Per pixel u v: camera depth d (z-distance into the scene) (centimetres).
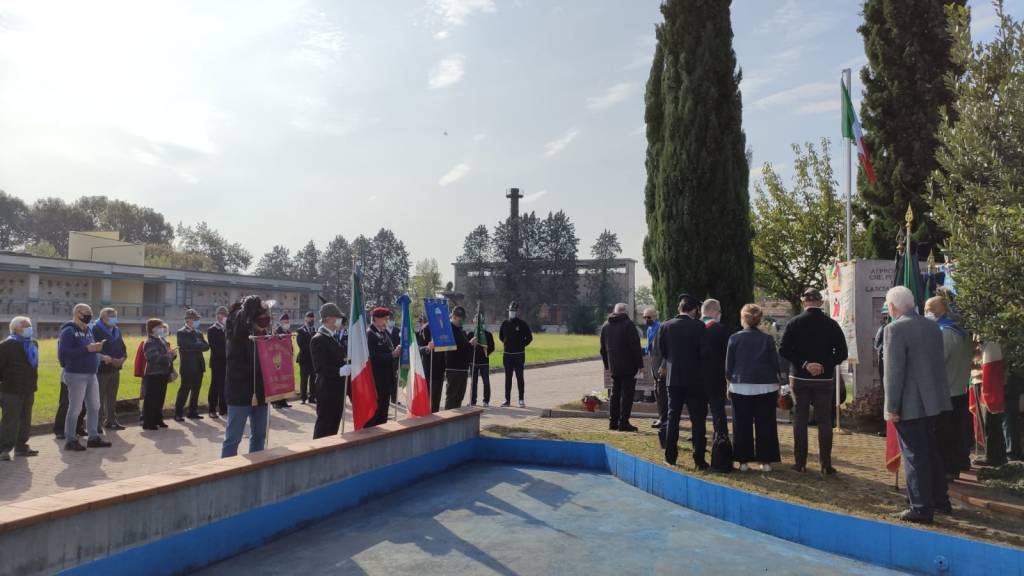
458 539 600
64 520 425
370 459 740
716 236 1302
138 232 11781
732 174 1316
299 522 632
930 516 568
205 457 907
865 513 598
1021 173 712
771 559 553
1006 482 684
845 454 883
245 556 554
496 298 10188
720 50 1332
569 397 1659
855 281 1109
